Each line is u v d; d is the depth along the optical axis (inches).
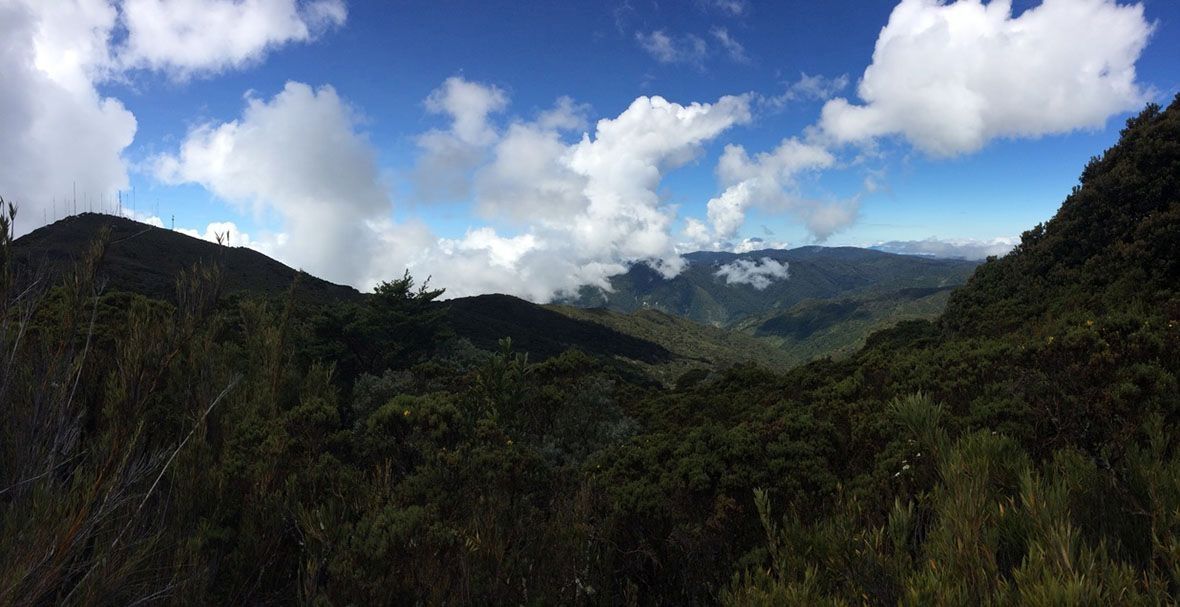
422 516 134.2
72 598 70.3
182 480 124.5
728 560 132.1
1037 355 214.2
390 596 117.9
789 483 157.1
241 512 155.1
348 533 132.6
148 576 85.4
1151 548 61.3
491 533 143.7
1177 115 683.4
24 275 76.4
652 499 163.9
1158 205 649.0
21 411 73.0
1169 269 522.3
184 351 115.0
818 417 276.5
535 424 370.3
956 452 70.5
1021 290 816.3
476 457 190.4
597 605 135.2
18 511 66.7
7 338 74.3
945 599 53.0
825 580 73.1
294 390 269.3
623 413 434.0
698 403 547.5
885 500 108.3
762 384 749.3
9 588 58.2
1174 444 88.2
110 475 75.9
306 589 124.3
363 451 213.9
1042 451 123.7
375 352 1099.9
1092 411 122.9
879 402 269.6
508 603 128.4
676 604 138.6
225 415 170.2
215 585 130.3
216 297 100.7
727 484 159.5
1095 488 73.5
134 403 86.0
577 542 147.9
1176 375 156.2
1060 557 50.2
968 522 57.9
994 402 175.3
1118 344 190.2
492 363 358.3
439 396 256.5
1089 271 674.2
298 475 173.3
